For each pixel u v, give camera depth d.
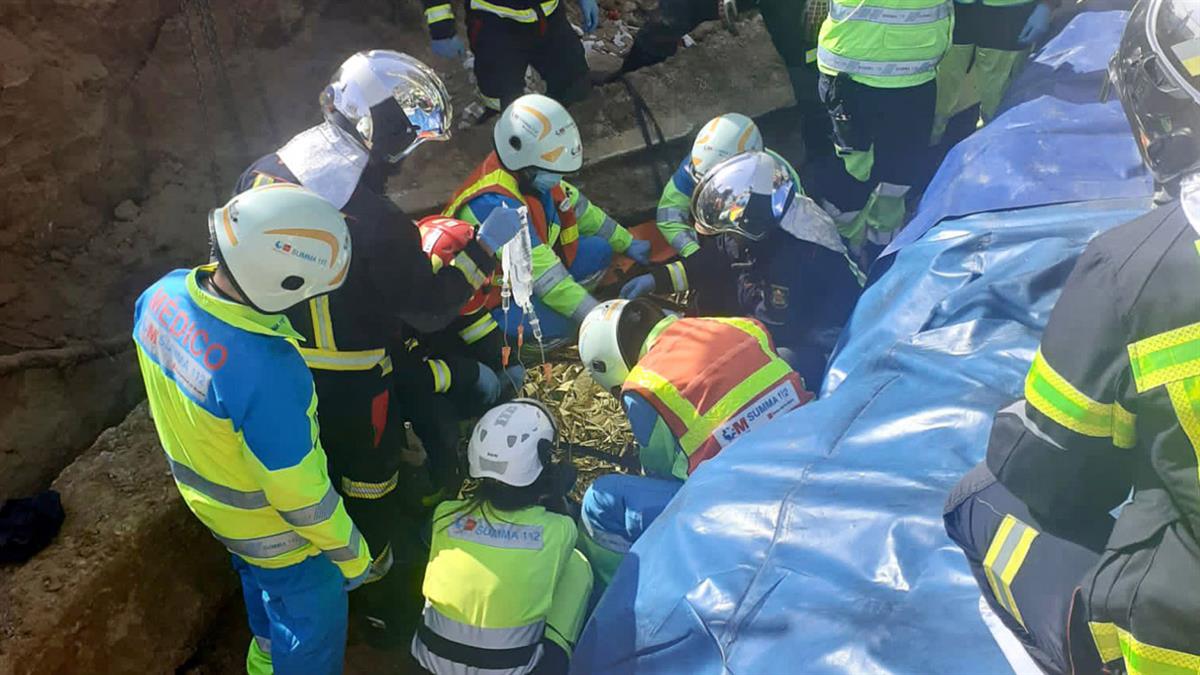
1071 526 1.63
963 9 4.66
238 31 5.20
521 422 2.98
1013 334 3.04
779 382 3.12
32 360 3.88
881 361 3.09
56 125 4.31
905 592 2.22
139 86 4.77
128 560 3.29
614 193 5.38
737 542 2.50
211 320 2.41
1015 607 1.74
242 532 2.67
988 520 1.77
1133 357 1.35
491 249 3.38
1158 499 1.42
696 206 3.78
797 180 3.97
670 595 2.48
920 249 3.54
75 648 3.10
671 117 5.66
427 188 5.09
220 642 3.72
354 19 5.68
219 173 4.87
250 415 2.40
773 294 3.82
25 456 3.73
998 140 3.86
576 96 5.24
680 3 5.59
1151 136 1.49
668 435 3.20
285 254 2.29
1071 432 1.47
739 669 2.25
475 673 2.93
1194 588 1.36
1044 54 4.70
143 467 3.58
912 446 2.65
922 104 4.30
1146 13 1.48
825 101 4.47
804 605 2.29
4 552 3.19
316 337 3.02
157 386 2.53
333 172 2.89
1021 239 3.37
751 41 6.15
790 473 2.65
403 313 3.10
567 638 3.06
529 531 2.96
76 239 4.35
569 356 4.73
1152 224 1.36
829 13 4.32
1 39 4.15
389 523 3.54
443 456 3.83
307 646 2.86
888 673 2.06
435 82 3.01
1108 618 1.48
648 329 3.39
